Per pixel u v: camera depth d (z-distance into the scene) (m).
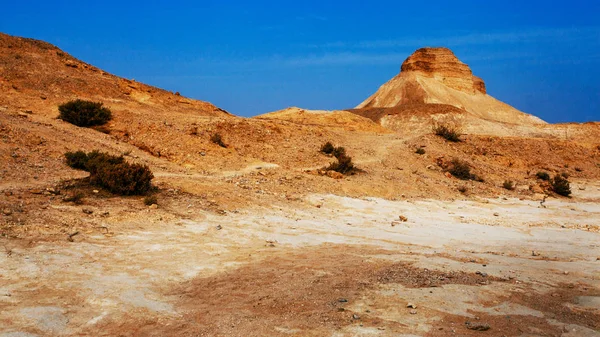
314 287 9.12
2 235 10.91
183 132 33.47
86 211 14.06
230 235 14.06
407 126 116.12
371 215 20.28
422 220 20.12
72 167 21.03
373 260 11.54
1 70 44.56
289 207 19.56
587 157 56.38
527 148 55.09
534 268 11.47
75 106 33.56
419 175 33.78
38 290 8.30
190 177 22.56
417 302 8.20
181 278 9.80
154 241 12.48
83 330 7.01
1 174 17.48
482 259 12.46
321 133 45.03
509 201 29.28
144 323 7.35
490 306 8.14
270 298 8.54
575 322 7.50
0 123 24.61
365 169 32.66
